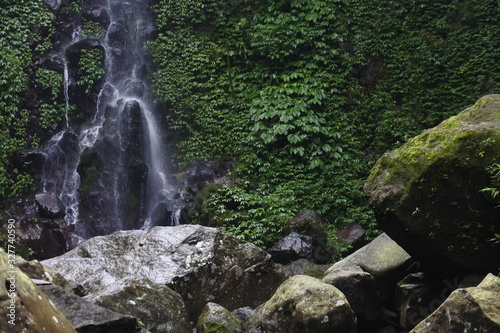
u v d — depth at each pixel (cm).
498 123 587
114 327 424
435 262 612
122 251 811
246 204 1555
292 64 1816
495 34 1734
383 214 618
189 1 1914
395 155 637
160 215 1596
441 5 1853
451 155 580
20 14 1759
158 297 633
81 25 1873
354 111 1758
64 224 1513
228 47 1881
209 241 812
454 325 441
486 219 566
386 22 1855
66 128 1730
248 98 1794
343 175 1614
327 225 1505
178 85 1830
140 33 1902
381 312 664
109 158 1659
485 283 457
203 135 1778
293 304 568
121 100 1747
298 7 1883
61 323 314
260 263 822
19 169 1597
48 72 1738
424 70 1777
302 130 1673
